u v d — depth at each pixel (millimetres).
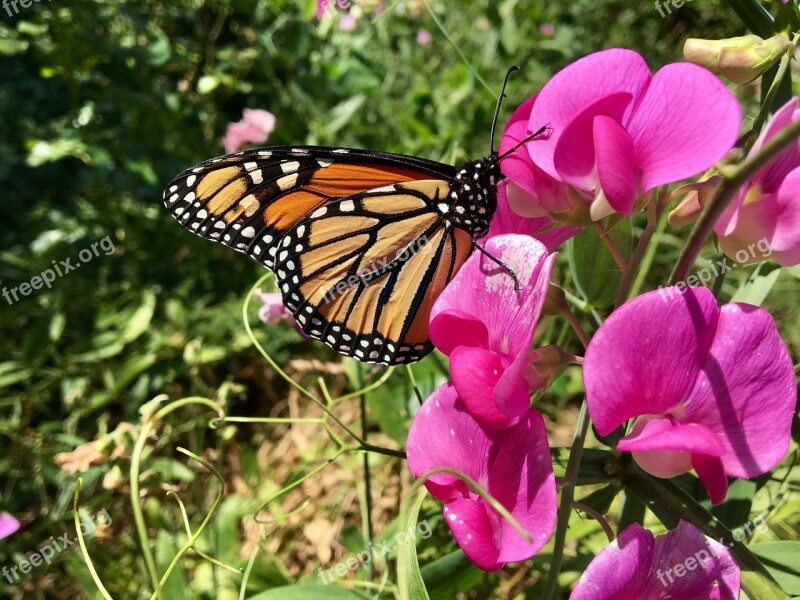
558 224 70
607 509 78
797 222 61
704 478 55
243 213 106
